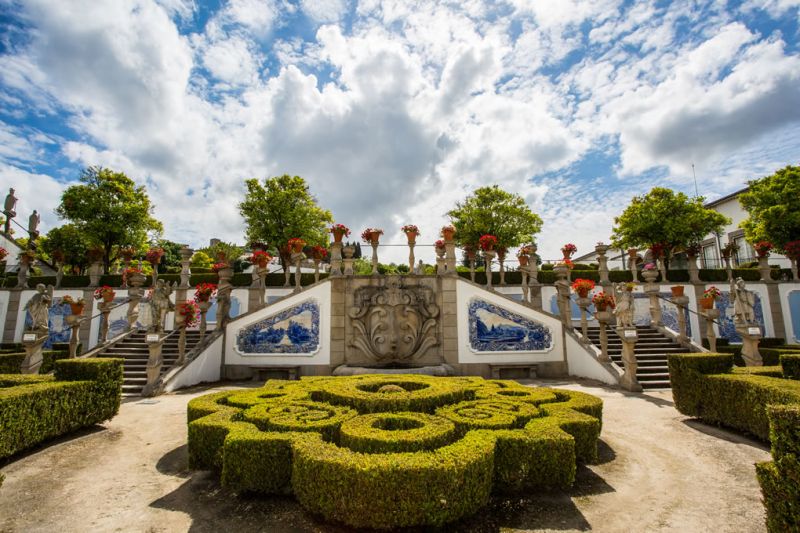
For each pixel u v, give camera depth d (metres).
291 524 4.19
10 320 19.50
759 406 6.57
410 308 13.84
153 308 11.66
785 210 19.16
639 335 15.21
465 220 26.30
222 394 7.14
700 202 21.48
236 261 30.28
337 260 14.45
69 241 23.02
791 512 3.15
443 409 5.91
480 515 4.34
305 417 5.49
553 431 4.96
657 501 4.69
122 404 9.86
